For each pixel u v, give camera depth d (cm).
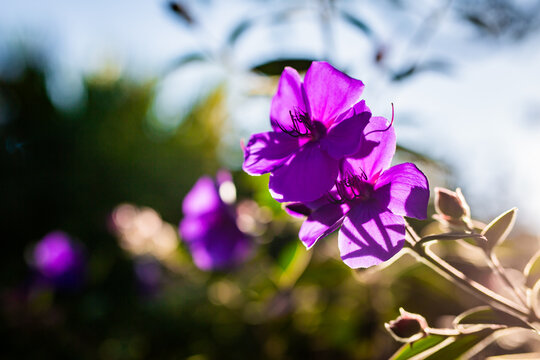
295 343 90
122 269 136
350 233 44
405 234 44
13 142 321
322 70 45
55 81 362
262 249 95
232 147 203
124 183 335
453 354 47
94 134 344
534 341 73
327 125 45
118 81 379
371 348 78
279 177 44
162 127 362
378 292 78
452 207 47
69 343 125
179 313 115
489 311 48
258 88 65
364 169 44
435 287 73
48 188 316
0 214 300
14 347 123
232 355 99
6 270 239
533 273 49
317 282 74
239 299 105
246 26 68
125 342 123
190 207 95
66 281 135
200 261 95
